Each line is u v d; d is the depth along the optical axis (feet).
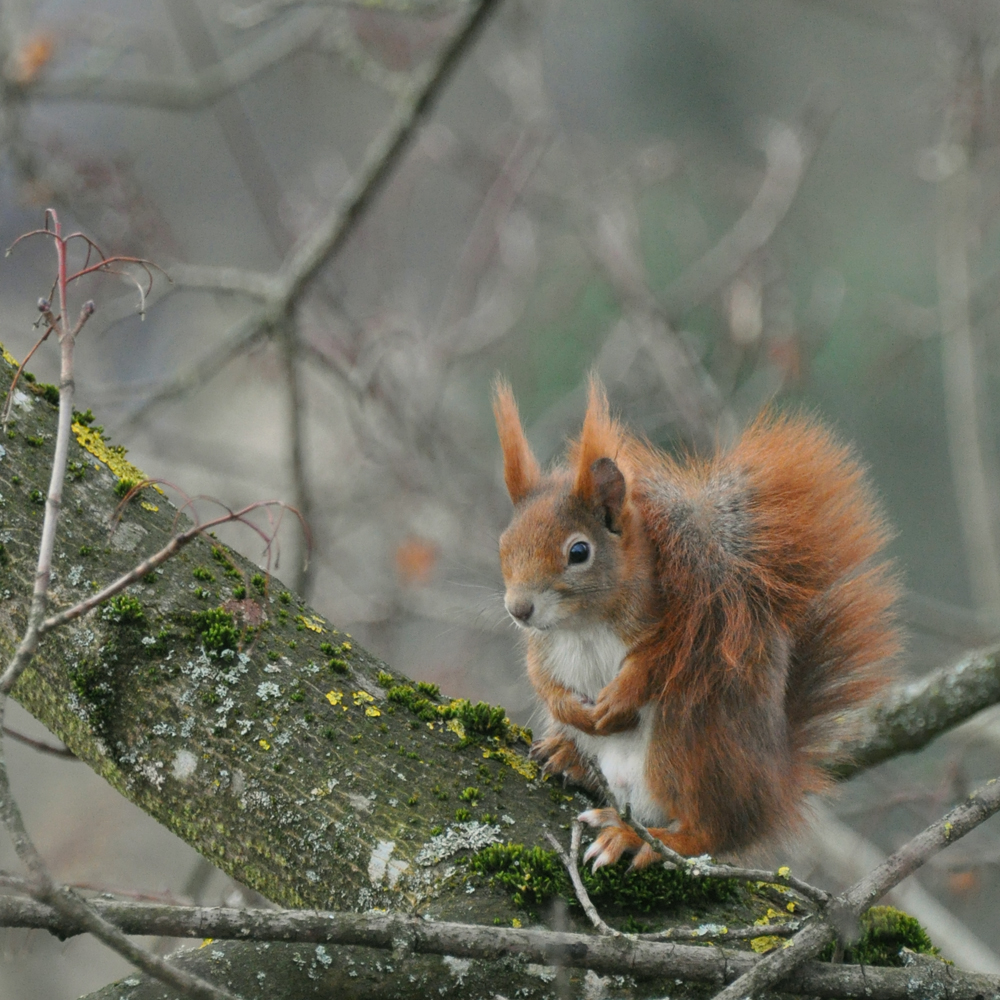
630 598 21.35
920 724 25.00
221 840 18.38
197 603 19.65
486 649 42.70
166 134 68.85
